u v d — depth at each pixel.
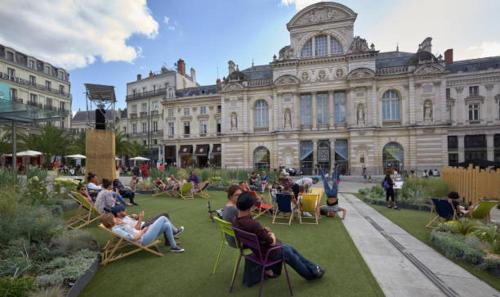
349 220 8.94
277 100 35.72
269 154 36.62
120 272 4.78
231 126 38.09
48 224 5.75
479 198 10.72
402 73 31.41
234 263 5.18
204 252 5.77
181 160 44.31
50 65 45.16
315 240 6.65
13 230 5.27
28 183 10.24
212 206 11.56
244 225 4.04
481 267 4.80
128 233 5.35
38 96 42.38
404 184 13.06
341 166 33.66
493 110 36.69
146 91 51.44
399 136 31.55
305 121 35.59
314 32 34.88
